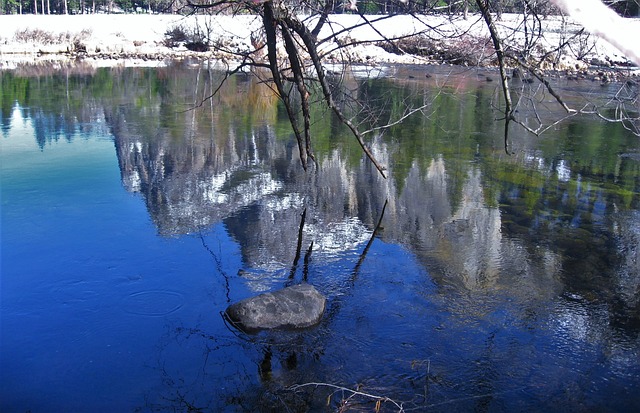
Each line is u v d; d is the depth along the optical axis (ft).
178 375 15.94
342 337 17.83
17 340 17.34
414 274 22.06
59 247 23.48
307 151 14.21
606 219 27.84
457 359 16.80
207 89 65.36
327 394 15.19
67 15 140.97
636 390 15.61
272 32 13.51
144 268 22.00
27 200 28.84
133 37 117.29
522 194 31.30
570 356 17.06
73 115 50.65
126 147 39.86
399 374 16.08
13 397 14.92
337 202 29.76
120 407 14.61
